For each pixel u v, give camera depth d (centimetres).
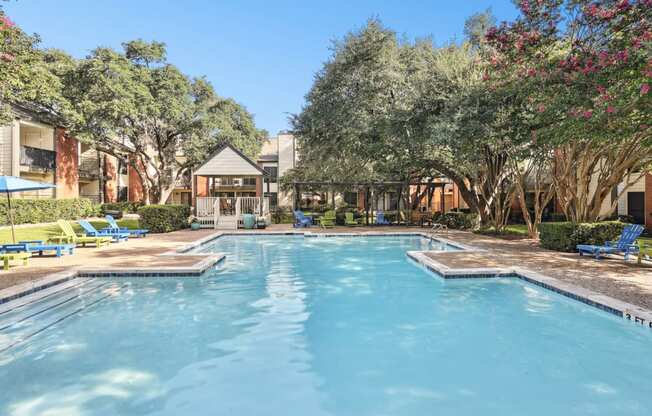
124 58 2439
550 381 420
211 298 740
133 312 652
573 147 1234
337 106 1808
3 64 1270
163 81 2592
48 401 377
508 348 507
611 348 503
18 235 1712
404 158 1841
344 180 2667
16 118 2273
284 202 4300
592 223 1161
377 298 743
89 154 3556
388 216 2659
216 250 1419
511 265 948
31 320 603
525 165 1941
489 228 1878
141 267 919
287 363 467
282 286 840
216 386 410
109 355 484
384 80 1700
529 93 1024
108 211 3120
